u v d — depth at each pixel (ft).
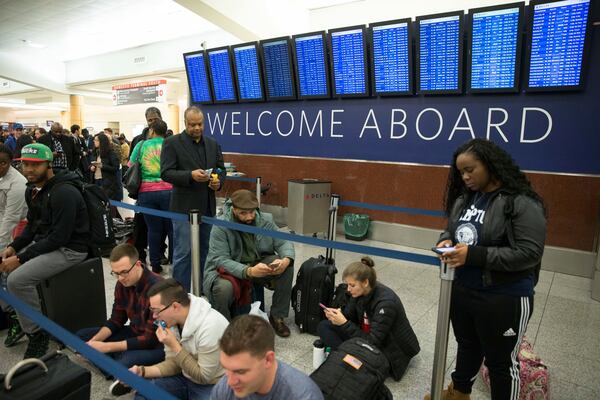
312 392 3.96
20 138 26.30
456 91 14.66
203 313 5.82
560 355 8.39
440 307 5.28
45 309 7.97
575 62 12.35
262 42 18.76
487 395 7.02
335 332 7.80
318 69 17.58
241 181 21.67
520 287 5.06
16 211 9.11
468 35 13.82
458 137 15.15
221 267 8.68
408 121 16.20
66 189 7.95
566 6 12.10
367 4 19.94
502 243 5.04
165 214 8.87
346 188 18.17
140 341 6.88
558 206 13.44
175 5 25.93
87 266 8.47
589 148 12.82
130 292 7.30
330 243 6.61
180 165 10.03
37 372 4.50
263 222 9.32
